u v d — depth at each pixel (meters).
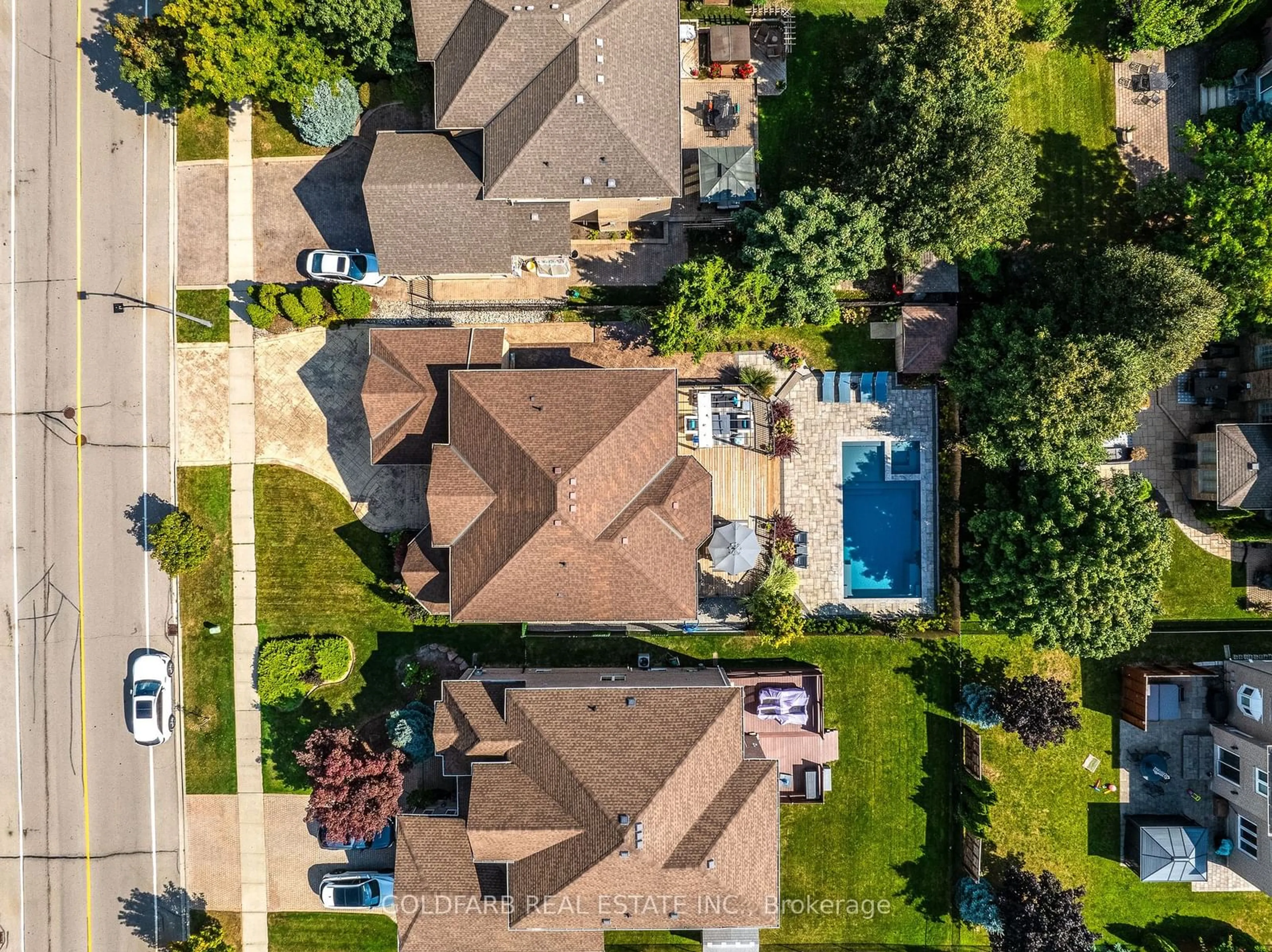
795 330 39.25
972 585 37.44
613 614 35.19
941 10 33.44
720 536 37.28
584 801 33.69
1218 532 38.53
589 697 35.00
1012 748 39.62
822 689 38.28
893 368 39.09
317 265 37.69
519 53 33.91
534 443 34.66
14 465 39.50
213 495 39.50
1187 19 36.47
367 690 39.50
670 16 34.78
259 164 39.25
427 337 36.66
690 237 39.09
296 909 39.84
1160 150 39.09
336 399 39.47
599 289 39.31
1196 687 39.41
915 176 34.12
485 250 36.12
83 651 39.62
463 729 35.34
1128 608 34.09
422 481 39.56
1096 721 39.47
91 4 39.03
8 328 39.47
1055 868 39.44
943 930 39.66
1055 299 36.19
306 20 33.84
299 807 39.62
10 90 39.31
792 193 34.66
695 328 34.94
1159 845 37.62
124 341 39.47
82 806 39.66
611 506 34.94
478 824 33.72
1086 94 39.09
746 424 38.72
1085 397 32.69
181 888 39.75
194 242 39.31
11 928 39.62
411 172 34.97
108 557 39.50
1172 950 38.34
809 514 39.41
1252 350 38.16
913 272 36.41
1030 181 35.12
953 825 39.62
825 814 39.69
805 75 39.12
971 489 39.03
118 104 39.16
